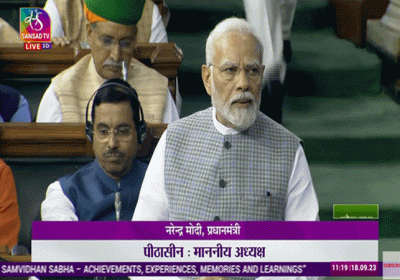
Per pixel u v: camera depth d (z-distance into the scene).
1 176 11.30
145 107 13.40
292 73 18.69
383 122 17.23
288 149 9.83
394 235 14.60
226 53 9.34
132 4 12.49
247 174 9.71
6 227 11.16
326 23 21.78
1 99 13.55
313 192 9.86
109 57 12.80
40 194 11.66
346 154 16.48
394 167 16.47
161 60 14.77
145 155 11.58
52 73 15.52
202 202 9.71
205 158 9.80
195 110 17.03
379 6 20.06
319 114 17.77
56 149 11.93
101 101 10.58
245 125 9.53
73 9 16.31
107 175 10.90
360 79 18.94
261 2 14.88
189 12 20.58
